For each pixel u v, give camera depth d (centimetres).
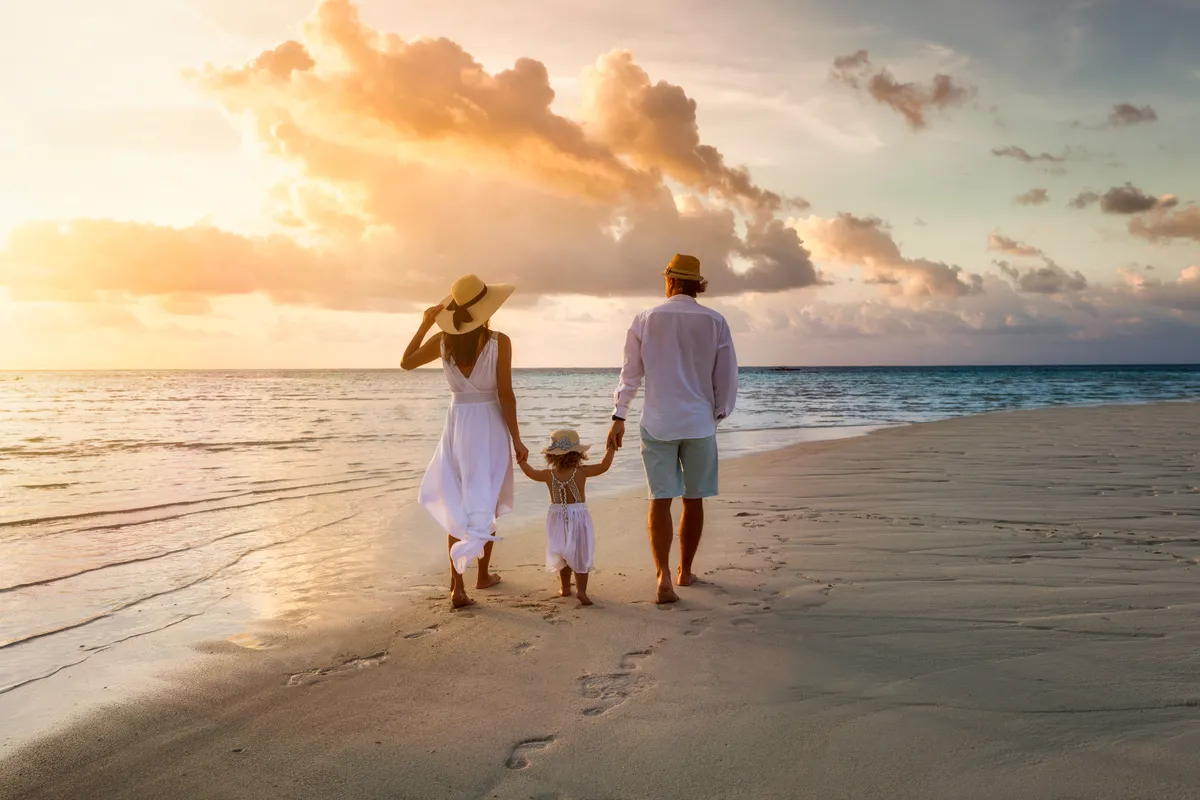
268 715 279
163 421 2028
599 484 878
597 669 314
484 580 457
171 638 372
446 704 283
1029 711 255
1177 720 244
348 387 5819
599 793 216
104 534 618
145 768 242
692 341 425
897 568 460
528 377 11381
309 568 512
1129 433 1357
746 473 907
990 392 4219
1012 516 612
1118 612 361
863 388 4969
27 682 317
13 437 1532
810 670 302
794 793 211
